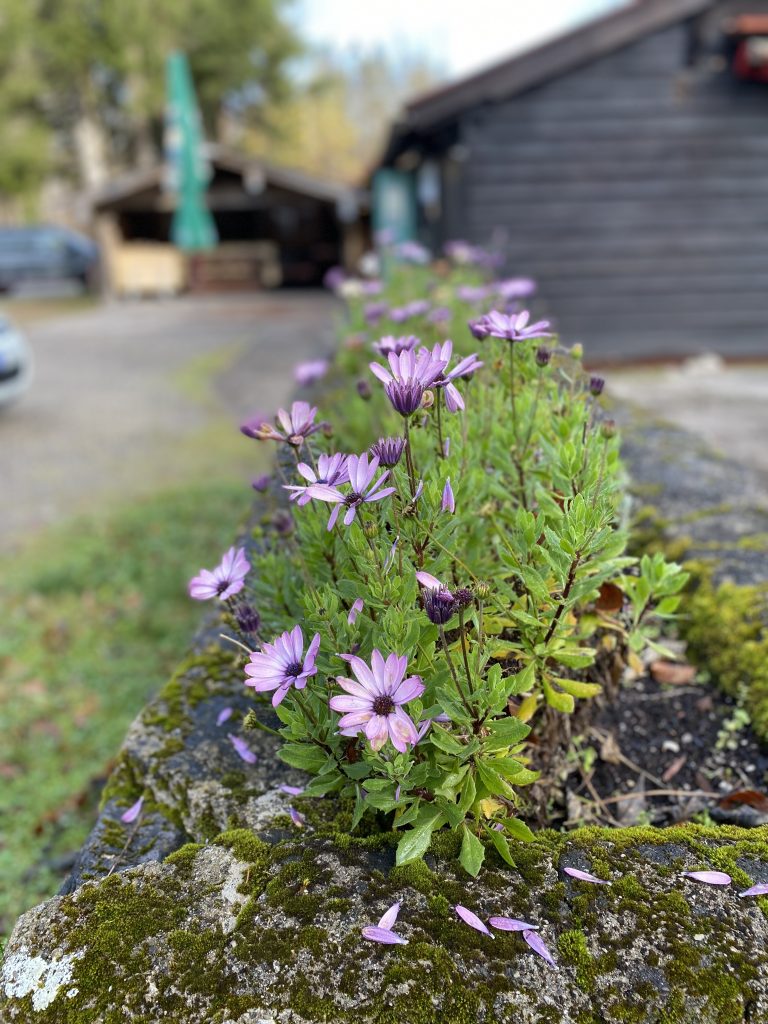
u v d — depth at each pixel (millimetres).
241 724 705
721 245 3742
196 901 517
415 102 3439
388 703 463
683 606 932
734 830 570
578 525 571
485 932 480
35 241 10352
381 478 527
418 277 2105
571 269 3742
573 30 3342
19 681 1612
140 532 2234
